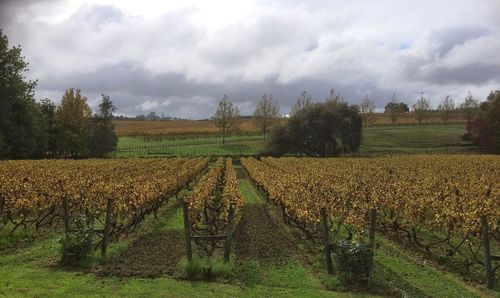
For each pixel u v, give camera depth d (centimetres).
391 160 4509
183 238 1439
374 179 2267
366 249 953
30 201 1488
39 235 1415
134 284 912
